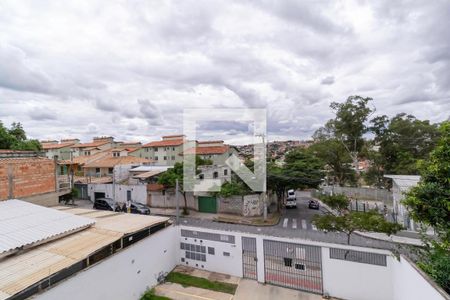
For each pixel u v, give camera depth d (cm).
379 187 2850
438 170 652
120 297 769
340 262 830
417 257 722
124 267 795
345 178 3058
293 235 1510
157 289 905
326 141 3080
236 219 1873
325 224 1080
